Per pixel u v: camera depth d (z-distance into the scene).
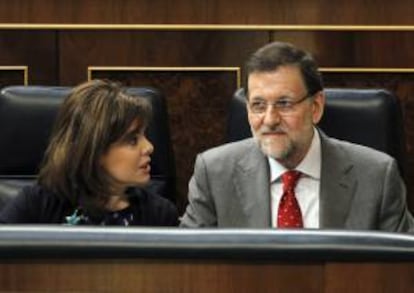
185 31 8.52
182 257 2.13
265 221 5.02
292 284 2.14
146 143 5.10
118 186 5.07
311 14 8.54
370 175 5.10
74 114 5.02
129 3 8.52
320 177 5.06
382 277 2.12
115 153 4.98
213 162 5.28
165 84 8.59
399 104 5.90
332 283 2.14
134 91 6.07
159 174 6.09
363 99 5.82
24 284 2.15
